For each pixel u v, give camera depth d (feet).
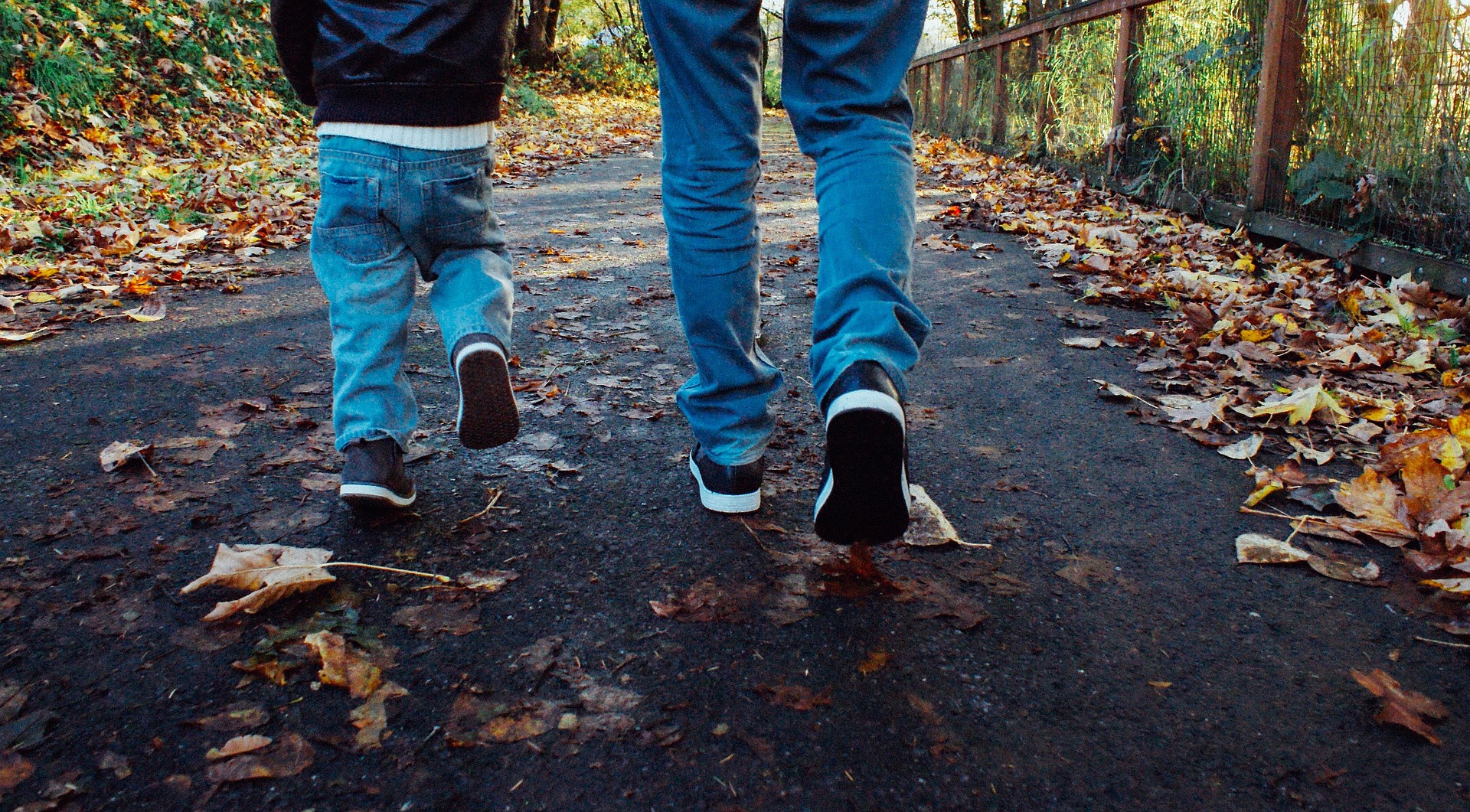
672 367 9.79
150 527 6.16
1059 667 4.92
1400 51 13.14
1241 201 17.69
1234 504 6.84
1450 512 6.25
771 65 101.40
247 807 3.88
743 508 6.41
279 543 5.99
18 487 6.68
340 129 5.69
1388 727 4.51
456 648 4.97
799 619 5.27
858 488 4.27
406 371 9.44
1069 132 27.40
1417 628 5.31
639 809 3.92
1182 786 4.11
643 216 20.11
